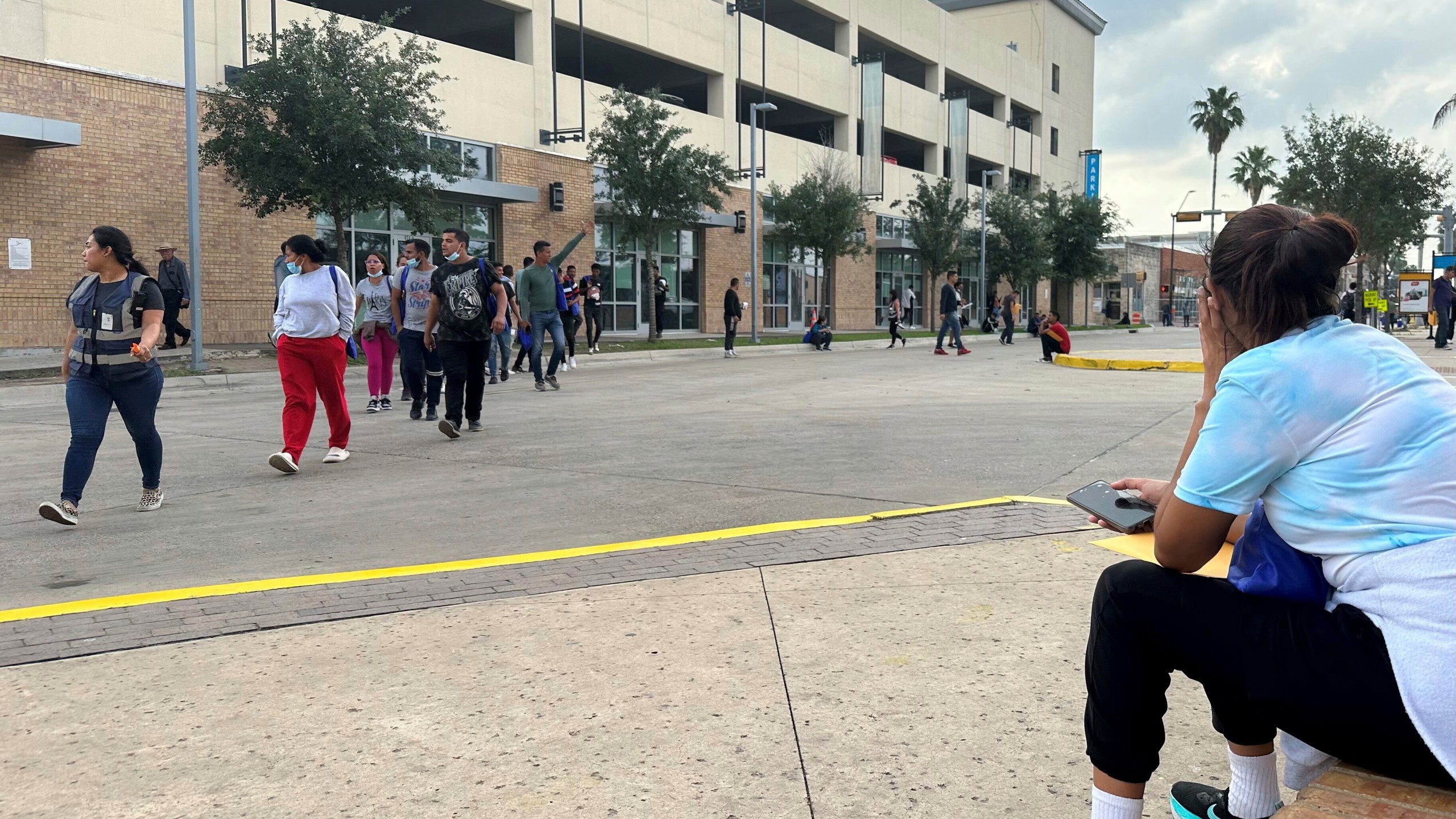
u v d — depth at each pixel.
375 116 17.48
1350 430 1.71
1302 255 1.82
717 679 3.24
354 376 16.06
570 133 26.31
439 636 3.66
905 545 4.89
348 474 7.23
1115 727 1.96
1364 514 1.69
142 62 18.25
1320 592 1.79
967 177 49.25
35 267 16.89
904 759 2.69
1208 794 2.31
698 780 2.58
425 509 6.03
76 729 2.91
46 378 13.70
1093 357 19.86
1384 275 42.34
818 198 32.16
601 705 3.04
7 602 4.23
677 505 6.06
